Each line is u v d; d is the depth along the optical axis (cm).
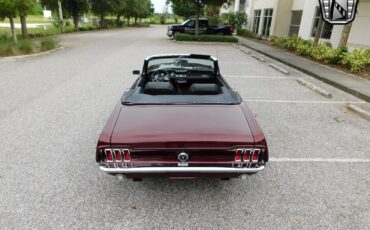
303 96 721
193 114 296
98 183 332
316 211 290
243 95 720
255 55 1469
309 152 416
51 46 1488
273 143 443
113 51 1540
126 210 288
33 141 434
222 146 257
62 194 310
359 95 712
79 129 482
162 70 450
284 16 2186
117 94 695
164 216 281
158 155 260
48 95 680
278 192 321
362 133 488
